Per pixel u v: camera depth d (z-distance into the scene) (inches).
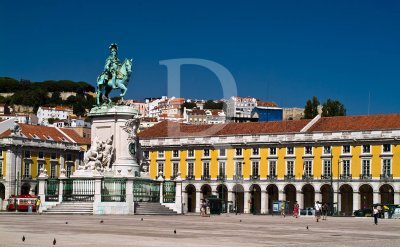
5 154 2600.9
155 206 1432.1
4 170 2598.4
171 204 1486.2
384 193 2445.9
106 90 1507.1
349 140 2458.2
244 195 2640.3
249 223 1141.1
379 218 1851.6
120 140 1445.6
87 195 1376.7
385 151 2406.5
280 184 2573.8
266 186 2600.9
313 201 2586.1
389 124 2449.6
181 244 625.9
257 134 2642.7
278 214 2175.2
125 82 1494.8
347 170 2470.5
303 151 2556.6
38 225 903.7
